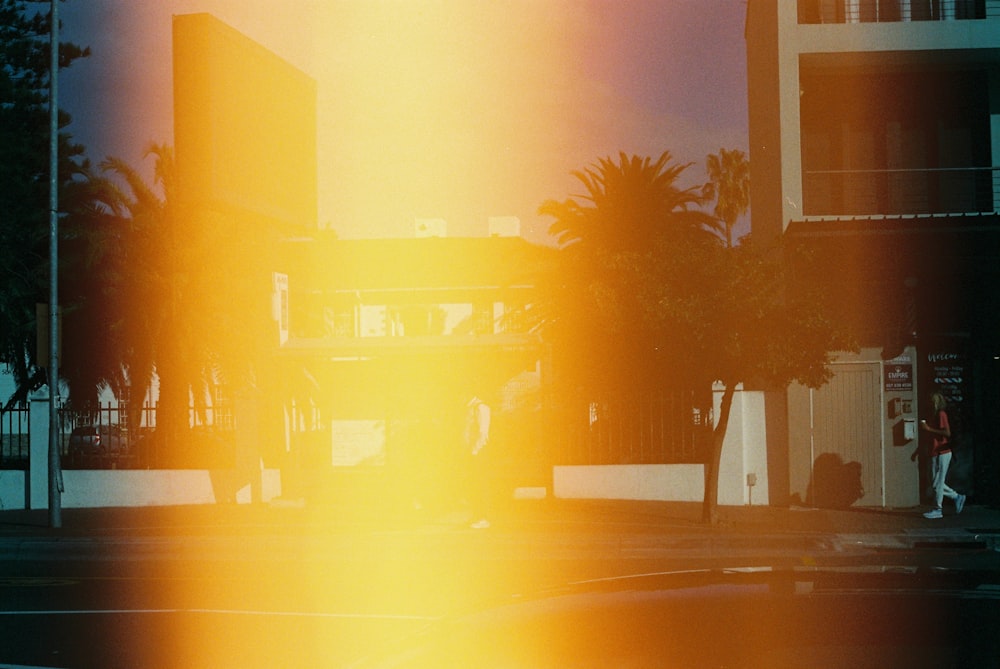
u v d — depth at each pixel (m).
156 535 16.28
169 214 28.56
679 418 20.55
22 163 30.48
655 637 2.64
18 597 11.82
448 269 41.00
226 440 21.19
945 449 17.52
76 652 8.77
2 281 28.39
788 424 19.69
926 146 21.45
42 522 18.03
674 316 15.64
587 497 20.78
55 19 17.89
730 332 15.70
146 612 10.73
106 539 16.05
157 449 21.28
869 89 21.58
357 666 3.07
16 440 21.38
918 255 19.55
